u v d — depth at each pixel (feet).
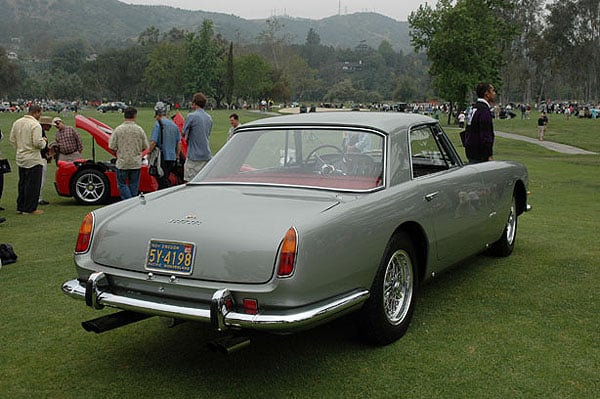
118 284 11.89
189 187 14.42
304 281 10.70
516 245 22.82
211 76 418.51
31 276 19.20
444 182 15.25
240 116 231.71
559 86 520.42
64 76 548.72
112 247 12.06
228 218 11.62
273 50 572.10
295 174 14.11
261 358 12.92
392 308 13.58
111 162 36.22
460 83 148.77
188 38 437.17
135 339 14.19
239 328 10.72
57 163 35.40
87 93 519.19
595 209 32.19
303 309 10.77
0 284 18.35
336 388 11.44
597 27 339.77
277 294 10.55
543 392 11.16
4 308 16.21
